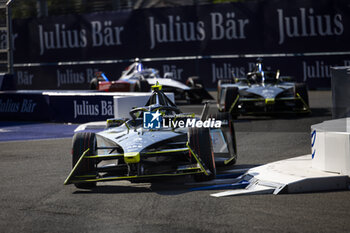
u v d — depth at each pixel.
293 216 14.11
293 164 20.48
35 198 17.98
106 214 15.27
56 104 45.84
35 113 47.62
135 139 19.38
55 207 16.48
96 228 13.88
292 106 39.91
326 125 20.02
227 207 15.36
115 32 73.12
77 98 44.25
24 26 77.56
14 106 49.31
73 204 16.81
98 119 42.88
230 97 39.78
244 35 67.38
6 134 39.56
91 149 19.41
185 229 13.39
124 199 17.17
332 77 26.94
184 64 70.31
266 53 66.56
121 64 73.12
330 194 16.45
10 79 53.88
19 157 28.22
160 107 22.56
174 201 16.48
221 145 23.14
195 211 15.09
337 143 18.00
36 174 22.94
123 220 14.52
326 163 18.48
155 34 71.25
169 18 70.31
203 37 69.19
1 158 28.12
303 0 64.44
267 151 26.33
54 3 87.06
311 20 64.38
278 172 18.81
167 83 55.88
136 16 71.94
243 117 42.06
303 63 65.19
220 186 18.17
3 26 54.31
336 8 63.25
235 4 67.38
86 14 74.38
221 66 68.75
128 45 72.69
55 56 76.50
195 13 69.19
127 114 38.16
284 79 44.88
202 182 19.16
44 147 31.67
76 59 75.44
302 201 15.66
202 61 69.50
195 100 55.78
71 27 75.31
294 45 65.38
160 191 18.17
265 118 40.47
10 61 54.31
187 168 18.44
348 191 16.81
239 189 17.80
